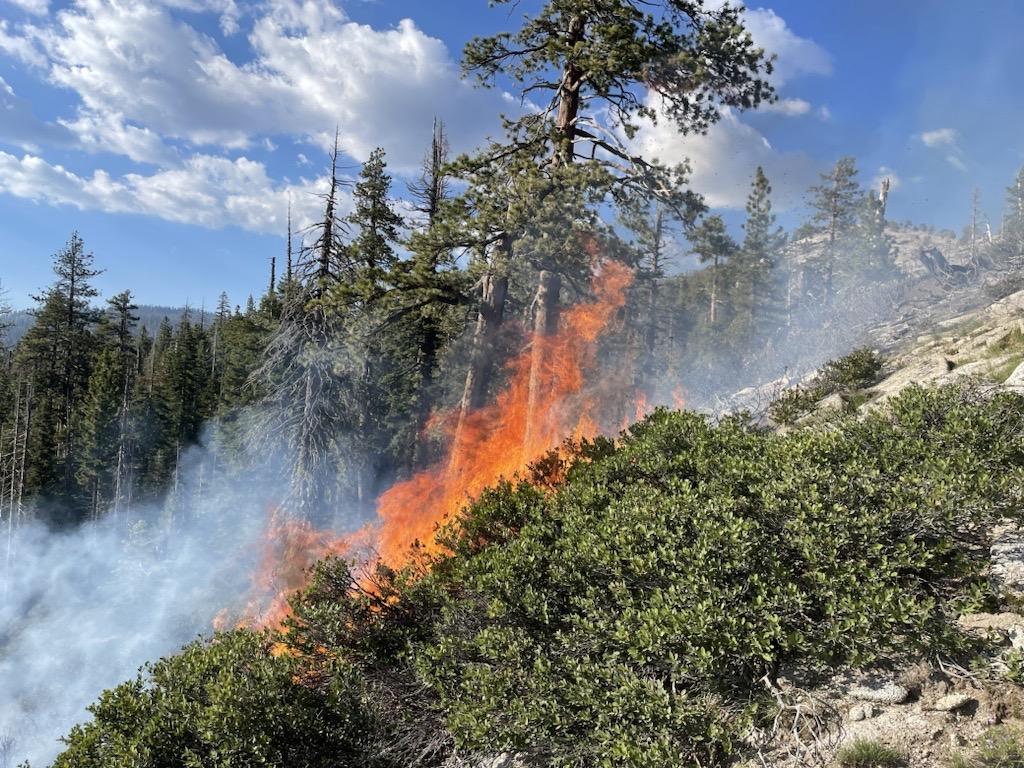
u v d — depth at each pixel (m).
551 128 17.47
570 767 4.86
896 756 4.04
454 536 8.59
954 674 4.47
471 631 6.62
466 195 16.28
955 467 5.74
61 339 58.31
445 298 17.69
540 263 15.69
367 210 28.20
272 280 37.47
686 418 8.46
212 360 66.44
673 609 5.15
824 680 4.83
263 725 5.69
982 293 22.41
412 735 6.21
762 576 5.23
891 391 12.37
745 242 49.62
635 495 6.98
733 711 4.80
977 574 5.00
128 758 5.62
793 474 5.97
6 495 48.88
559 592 6.29
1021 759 3.72
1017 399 6.84
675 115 17.52
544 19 16.80
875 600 4.62
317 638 6.91
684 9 16.94
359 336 19.08
